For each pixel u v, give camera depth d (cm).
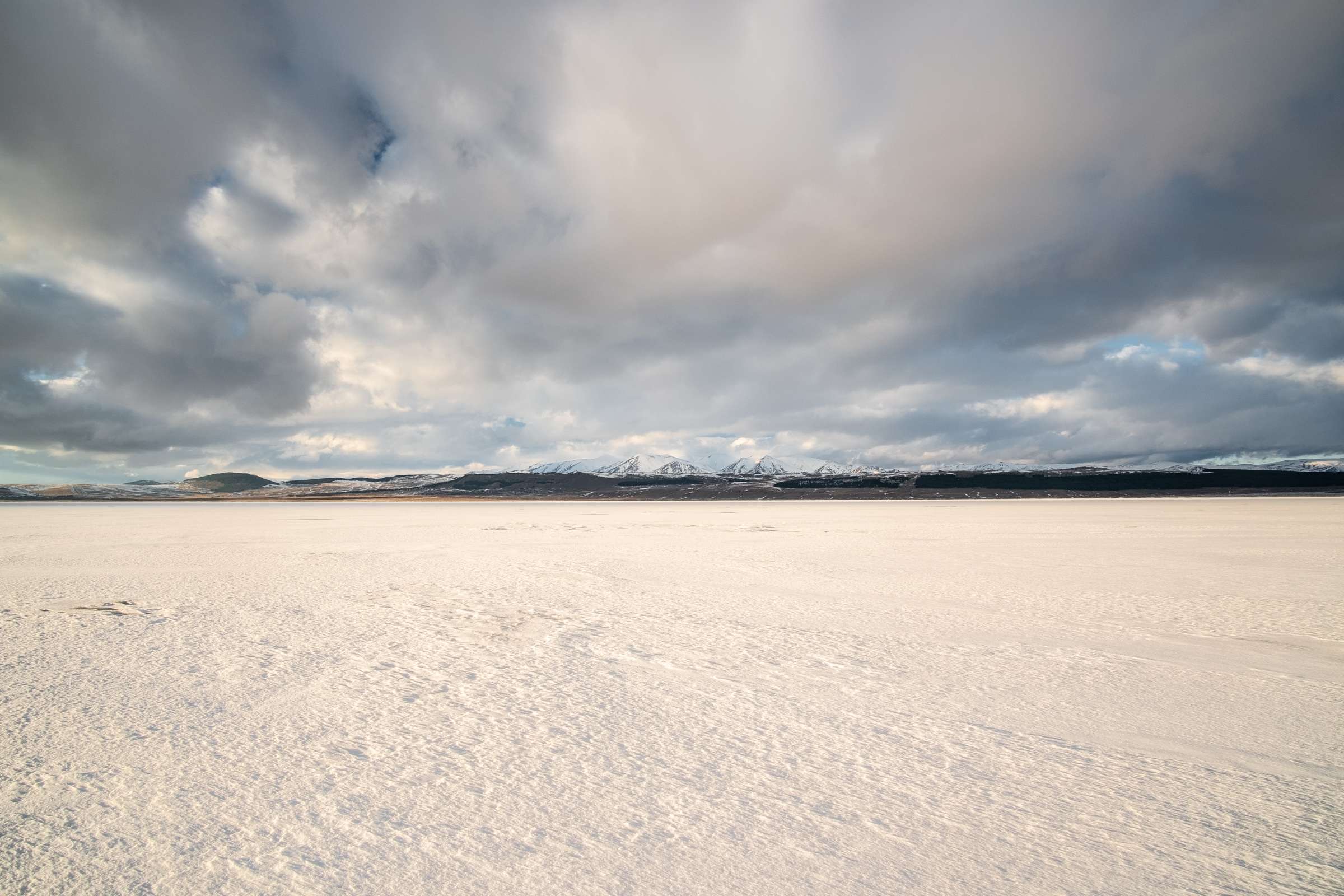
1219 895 384
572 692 777
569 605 1380
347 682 812
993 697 762
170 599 1446
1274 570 1959
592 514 7825
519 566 2125
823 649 989
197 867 415
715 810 490
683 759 584
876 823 470
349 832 457
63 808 490
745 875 404
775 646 1009
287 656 945
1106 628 1140
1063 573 1891
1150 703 739
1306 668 884
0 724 664
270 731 646
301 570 2014
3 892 386
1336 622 1191
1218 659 934
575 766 567
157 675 843
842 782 537
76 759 579
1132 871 409
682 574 1902
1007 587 1623
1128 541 3094
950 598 1466
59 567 2084
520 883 396
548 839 448
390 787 526
